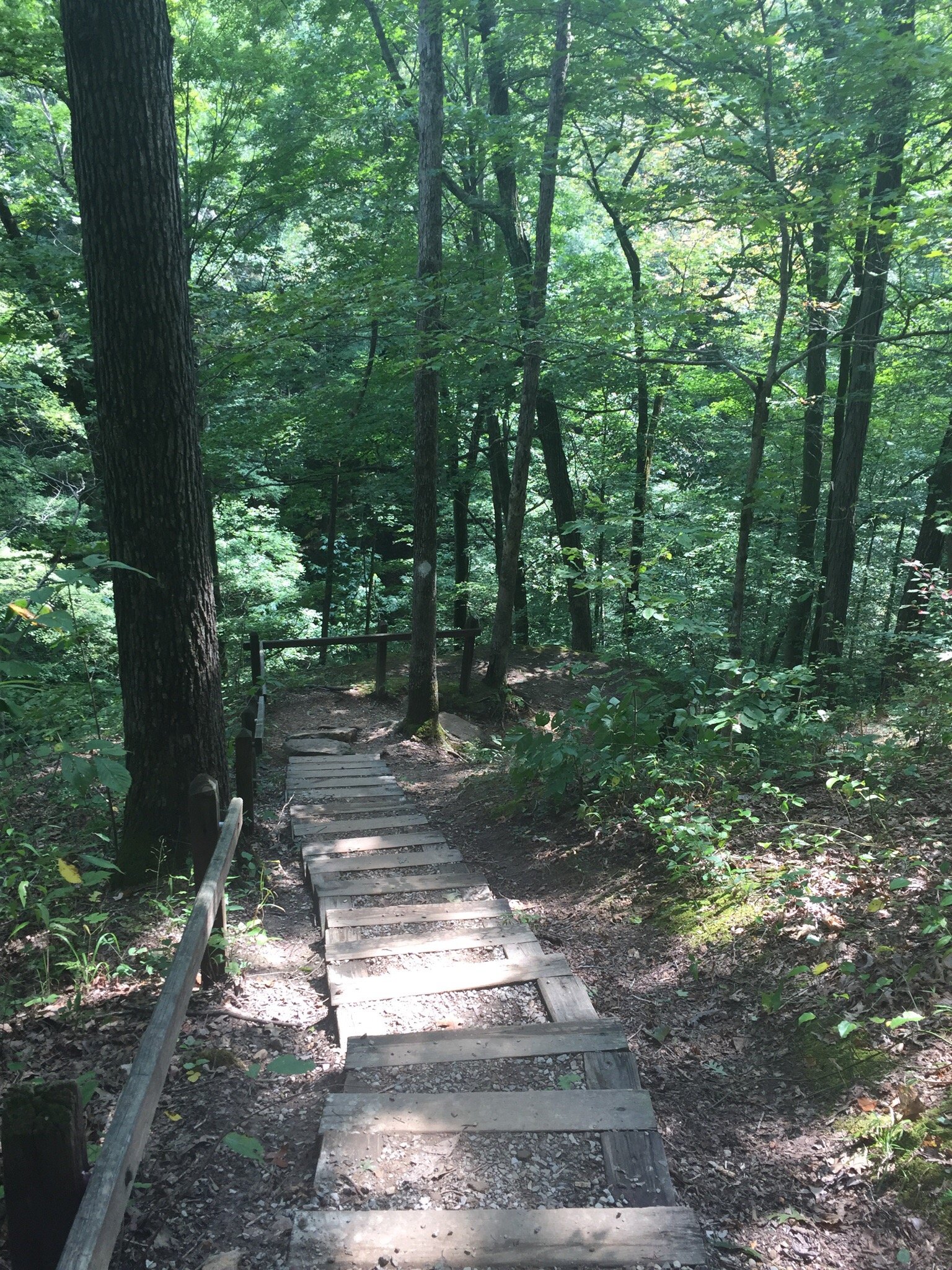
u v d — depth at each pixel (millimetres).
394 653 14102
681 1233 2465
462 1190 2660
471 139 11797
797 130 6469
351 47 13453
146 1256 2475
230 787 5695
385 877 5492
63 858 5043
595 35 9086
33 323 10070
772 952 3912
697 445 16859
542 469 18984
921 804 4902
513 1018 3768
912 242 7398
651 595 7156
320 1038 3719
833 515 11859
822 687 11422
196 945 3055
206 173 11742
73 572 3498
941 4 8852
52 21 10125
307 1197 2678
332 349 16031
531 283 9234
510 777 6859
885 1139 2746
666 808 5289
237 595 16531
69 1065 3453
